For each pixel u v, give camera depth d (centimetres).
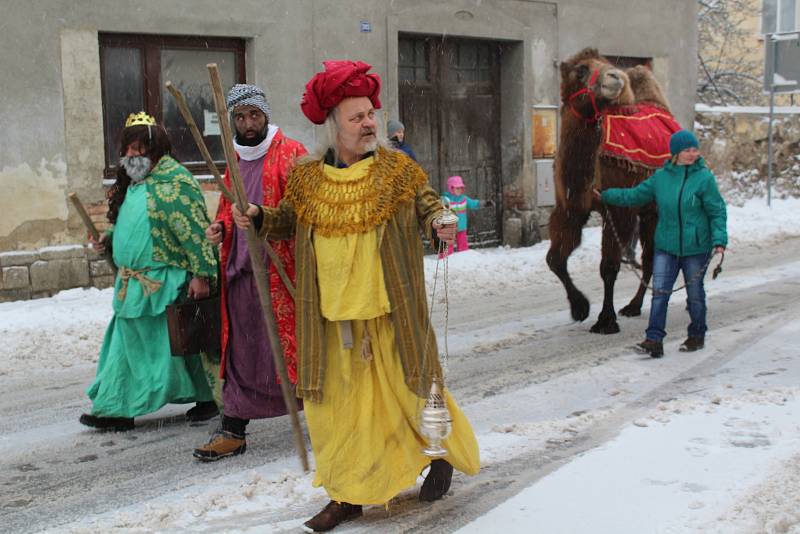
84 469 501
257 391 497
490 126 1459
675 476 442
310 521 400
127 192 549
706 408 559
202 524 414
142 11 1058
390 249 385
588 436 526
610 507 407
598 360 718
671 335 801
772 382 624
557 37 1488
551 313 927
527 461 484
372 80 394
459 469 407
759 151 1883
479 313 935
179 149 1125
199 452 505
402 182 389
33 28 995
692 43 1742
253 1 1143
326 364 389
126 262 539
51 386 684
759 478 436
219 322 521
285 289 488
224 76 1157
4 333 816
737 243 1419
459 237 1270
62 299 991
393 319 386
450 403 404
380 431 388
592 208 829
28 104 998
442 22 1327
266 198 496
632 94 840
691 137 697
